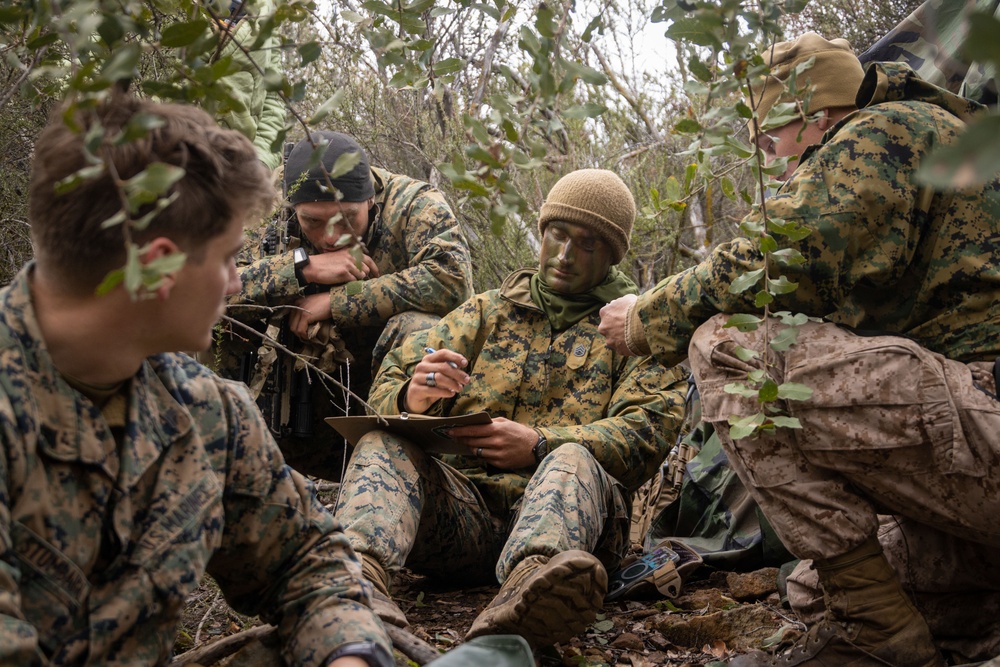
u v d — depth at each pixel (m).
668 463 3.48
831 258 2.10
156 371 1.45
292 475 1.63
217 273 1.34
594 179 2.93
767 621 2.55
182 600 1.39
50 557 1.27
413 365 3.01
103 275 1.27
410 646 1.85
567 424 2.91
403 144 5.03
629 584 2.82
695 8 1.67
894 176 2.10
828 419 2.09
